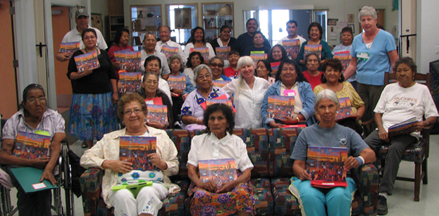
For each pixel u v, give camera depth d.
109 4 10.59
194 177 2.93
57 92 8.26
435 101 6.07
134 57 4.83
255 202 2.83
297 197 2.81
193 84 5.55
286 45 5.77
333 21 10.44
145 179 2.90
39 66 6.30
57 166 3.14
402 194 3.84
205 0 10.25
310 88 4.01
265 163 3.26
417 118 3.79
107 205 2.77
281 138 3.28
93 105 4.58
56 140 3.14
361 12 4.40
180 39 10.42
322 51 5.59
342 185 2.75
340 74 4.05
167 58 5.75
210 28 10.27
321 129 3.05
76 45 5.04
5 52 5.99
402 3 6.76
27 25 5.98
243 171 3.00
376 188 2.75
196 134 3.28
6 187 3.04
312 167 2.84
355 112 4.00
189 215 2.84
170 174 3.05
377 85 4.38
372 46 4.39
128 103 2.99
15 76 6.04
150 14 10.31
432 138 5.95
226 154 3.04
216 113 3.00
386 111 3.91
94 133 4.63
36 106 3.06
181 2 10.26
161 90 4.06
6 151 3.04
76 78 4.46
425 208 3.49
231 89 4.32
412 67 3.76
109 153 2.98
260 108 4.14
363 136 4.49
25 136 3.01
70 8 7.62
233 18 10.27
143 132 3.07
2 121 3.29
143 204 2.67
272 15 10.27
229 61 5.57
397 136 3.68
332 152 2.82
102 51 4.69
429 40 6.41
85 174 2.80
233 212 2.75
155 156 2.90
